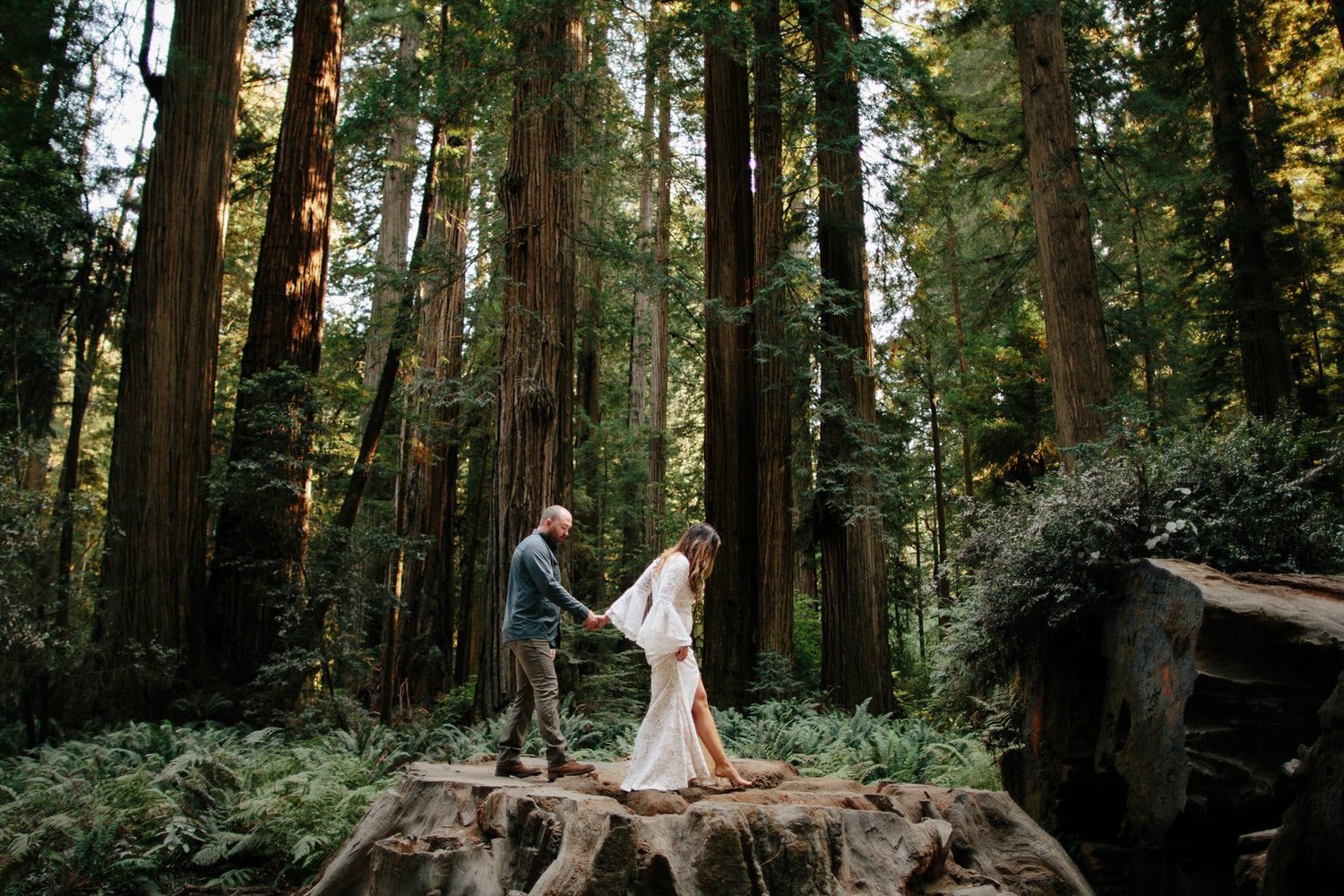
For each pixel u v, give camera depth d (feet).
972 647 25.89
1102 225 65.46
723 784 18.39
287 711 42.04
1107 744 19.85
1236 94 62.39
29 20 43.78
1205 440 21.44
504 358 40.96
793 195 53.21
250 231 82.58
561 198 44.70
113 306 49.26
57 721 38.55
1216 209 64.18
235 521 46.52
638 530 87.66
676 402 123.54
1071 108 46.37
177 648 42.04
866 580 47.75
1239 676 16.12
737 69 54.75
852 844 15.49
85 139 46.62
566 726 36.35
